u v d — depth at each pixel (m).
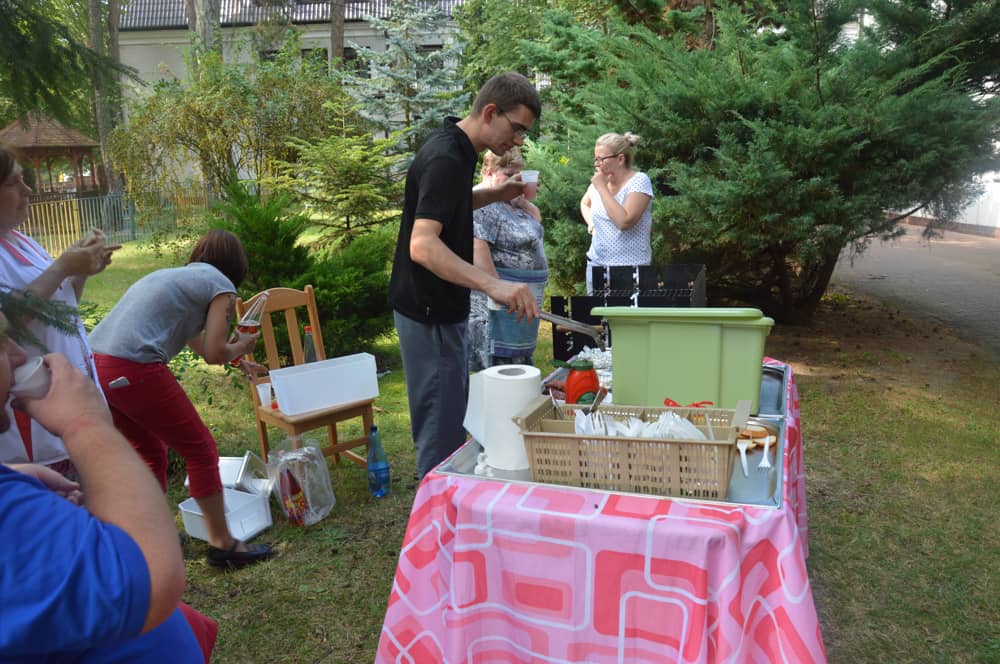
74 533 0.78
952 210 5.60
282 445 3.42
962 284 8.78
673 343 1.93
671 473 1.54
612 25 7.18
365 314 5.67
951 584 2.72
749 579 1.44
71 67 3.01
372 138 13.18
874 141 5.38
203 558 2.98
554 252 6.70
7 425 0.91
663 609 1.47
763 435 1.82
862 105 5.21
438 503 1.70
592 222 4.34
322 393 3.41
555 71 8.06
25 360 0.91
